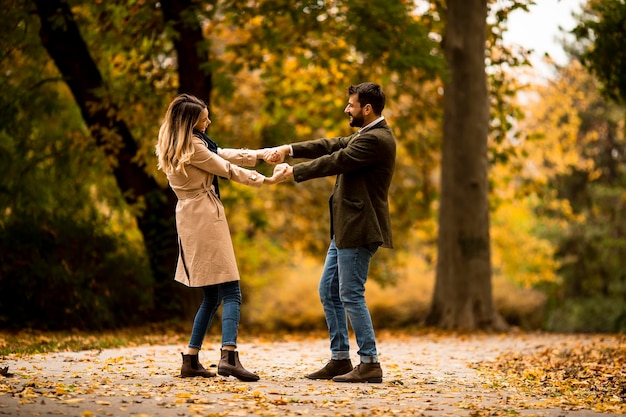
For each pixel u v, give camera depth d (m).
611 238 28.08
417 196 20.45
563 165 23.72
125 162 14.42
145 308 13.88
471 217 14.85
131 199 14.38
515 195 19.41
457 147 14.91
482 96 14.95
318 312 24.48
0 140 14.78
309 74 17.80
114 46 14.57
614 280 28.19
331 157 6.00
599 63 15.38
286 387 5.69
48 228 12.67
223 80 14.59
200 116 5.90
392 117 18.00
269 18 13.81
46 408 4.50
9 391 4.99
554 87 22.22
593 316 25.91
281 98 17.41
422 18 15.78
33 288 12.18
